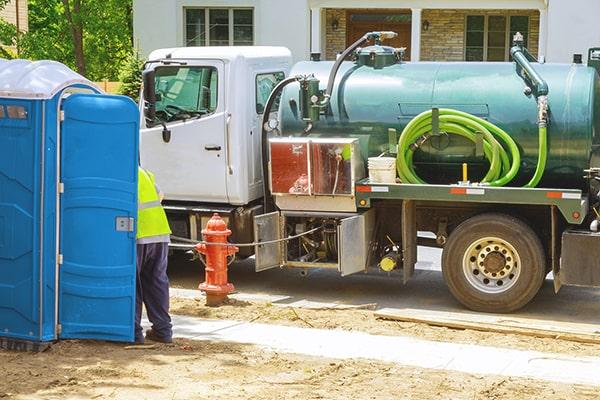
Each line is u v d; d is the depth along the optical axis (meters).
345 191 12.52
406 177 12.52
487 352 10.30
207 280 12.30
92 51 26.80
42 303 9.80
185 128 13.45
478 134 12.22
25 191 9.77
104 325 10.00
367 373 9.35
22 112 9.70
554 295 13.23
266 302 12.52
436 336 10.94
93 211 9.88
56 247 9.86
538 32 25.77
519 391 8.86
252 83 13.53
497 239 11.99
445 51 26.59
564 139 12.02
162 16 26.22
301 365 9.59
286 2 25.61
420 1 24.97
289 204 12.91
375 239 13.03
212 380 8.95
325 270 14.86
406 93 12.61
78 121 9.80
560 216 12.20
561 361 10.00
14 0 29.27
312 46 25.64
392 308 12.39
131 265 9.94
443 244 12.91
